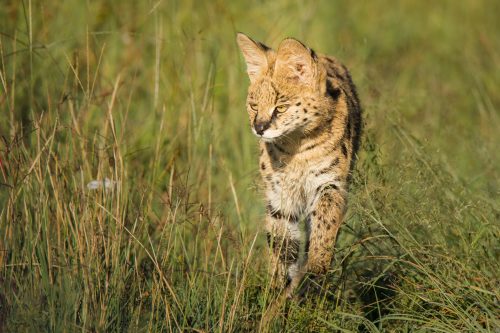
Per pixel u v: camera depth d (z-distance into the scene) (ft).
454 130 48.93
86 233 30.32
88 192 32.24
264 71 35.32
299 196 35.42
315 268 34.14
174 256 32.48
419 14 73.97
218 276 32.65
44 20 44.65
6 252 30.01
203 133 41.52
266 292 30.86
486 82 61.16
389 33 69.36
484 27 71.00
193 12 51.26
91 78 42.57
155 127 42.14
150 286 31.55
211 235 35.29
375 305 33.78
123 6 50.98
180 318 30.42
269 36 51.31
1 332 27.94
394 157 38.29
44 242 30.58
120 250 31.65
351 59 50.47
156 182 38.32
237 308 30.66
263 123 34.12
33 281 29.50
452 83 62.49
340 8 67.92
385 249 34.68
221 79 47.73
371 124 38.75
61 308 28.25
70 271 29.25
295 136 34.55
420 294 31.81
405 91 55.31
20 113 40.52
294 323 31.58
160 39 42.47
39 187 31.89
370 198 32.40
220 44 49.65
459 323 30.73
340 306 32.76
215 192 39.93
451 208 35.50
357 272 34.55
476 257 33.17
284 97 34.04
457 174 40.83
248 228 37.73
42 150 31.42
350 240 37.35
